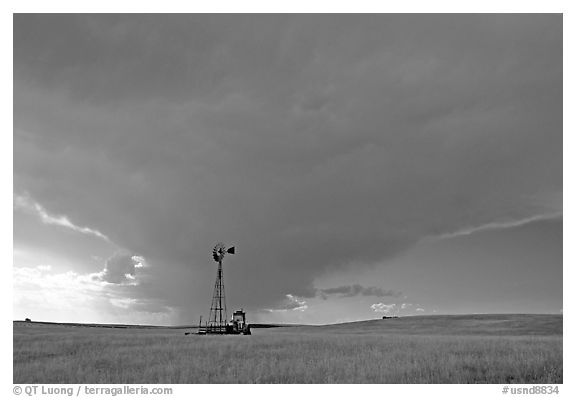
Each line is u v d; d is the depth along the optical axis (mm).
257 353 30172
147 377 22609
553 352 27656
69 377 22844
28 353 30141
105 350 31609
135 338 41125
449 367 23375
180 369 24109
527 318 83000
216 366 24844
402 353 29109
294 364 25031
